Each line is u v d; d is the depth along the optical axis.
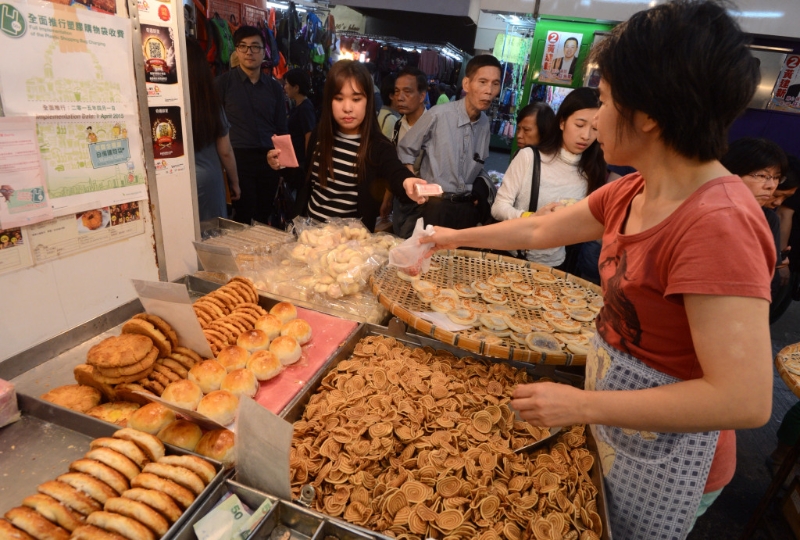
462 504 1.16
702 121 0.88
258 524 1.00
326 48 6.77
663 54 0.85
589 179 2.91
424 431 1.40
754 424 0.84
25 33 1.38
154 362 1.44
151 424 1.22
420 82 4.37
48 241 1.57
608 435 1.28
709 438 1.14
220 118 3.23
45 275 1.58
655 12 0.89
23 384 1.46
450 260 2.43
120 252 1.85
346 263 2.18
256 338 1.64
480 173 3.76
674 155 0.96
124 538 0.90
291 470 1.24
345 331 1.86
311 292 2.11
